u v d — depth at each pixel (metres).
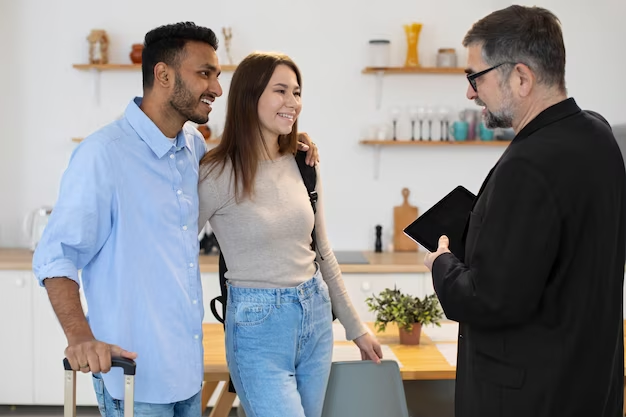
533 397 1.80
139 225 2.00
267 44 4.93
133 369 1.74
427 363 2.61
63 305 1.83
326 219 5.04
